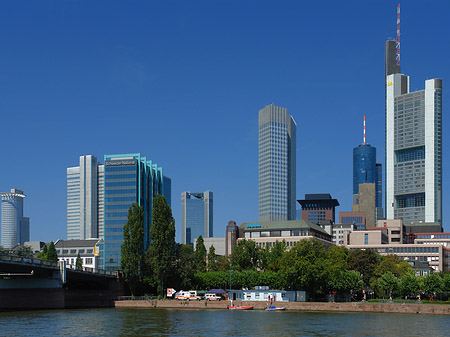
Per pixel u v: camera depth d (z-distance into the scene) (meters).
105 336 95.94
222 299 192.00
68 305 177.62
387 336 98.94
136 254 195.75
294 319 130.12
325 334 101.38
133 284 194.88
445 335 100.62
